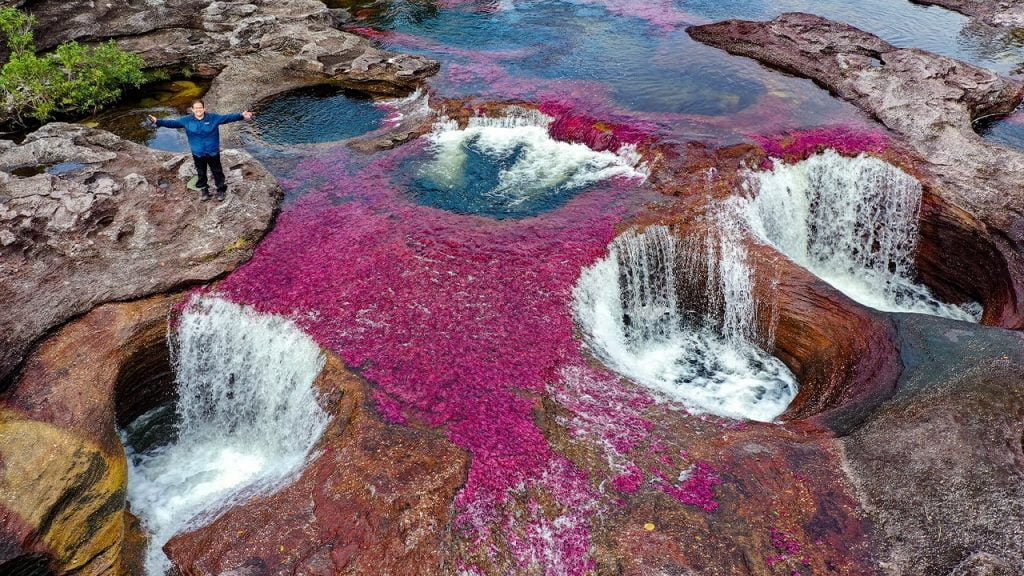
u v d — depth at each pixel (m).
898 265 16.58
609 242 13.90
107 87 20.50
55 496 9.15
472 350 11.31
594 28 25.81
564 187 16.12
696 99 19.72
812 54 21.98
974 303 15.30
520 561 8.21
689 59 22.64
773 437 10.08
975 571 7.49
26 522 8.70
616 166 17.06
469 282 12.77
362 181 16.22
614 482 9.20
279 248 13.66
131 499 10.96
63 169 15.39
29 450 9.52
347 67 22.06
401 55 22.44
